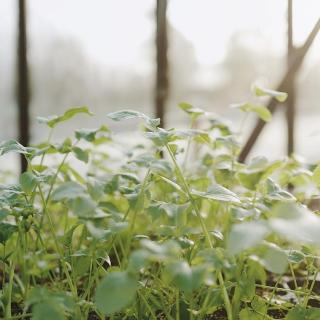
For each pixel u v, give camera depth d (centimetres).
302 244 125
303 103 250
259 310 126
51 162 228
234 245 71
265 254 93
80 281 172
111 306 82
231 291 149
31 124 244
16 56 240
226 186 161
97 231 102
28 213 128
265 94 153
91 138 135
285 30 228
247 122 233
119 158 218
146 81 246
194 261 115
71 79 381
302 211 76
